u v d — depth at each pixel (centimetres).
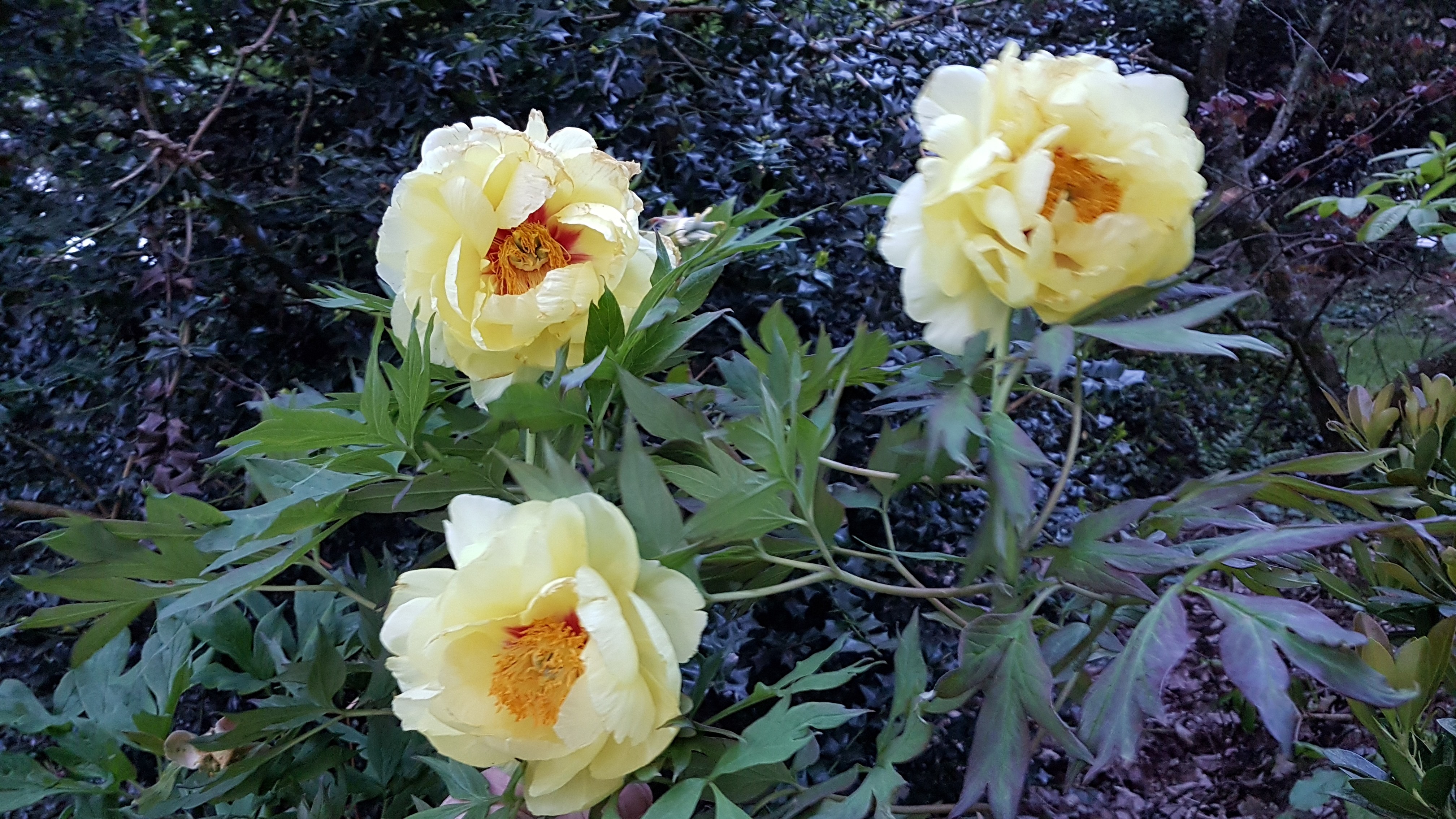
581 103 143
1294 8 366
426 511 77
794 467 59
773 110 160
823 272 142
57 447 149
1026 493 55
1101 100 56
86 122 140
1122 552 58
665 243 75
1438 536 82
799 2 183
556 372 63
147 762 123
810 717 56
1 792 78
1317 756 92
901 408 71
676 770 56
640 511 56
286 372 141
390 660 57
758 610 138
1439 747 74
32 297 136
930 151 56
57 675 138
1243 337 54
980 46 200
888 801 59
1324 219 312
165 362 132
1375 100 342
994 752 56
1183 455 320
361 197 133
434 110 138
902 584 149
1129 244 52
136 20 129
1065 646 67
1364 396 90
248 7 135
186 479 125
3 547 138
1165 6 356
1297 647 52
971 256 54
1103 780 209
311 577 130
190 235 132
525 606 56
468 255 63
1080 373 61
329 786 91
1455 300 314
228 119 148
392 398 70
